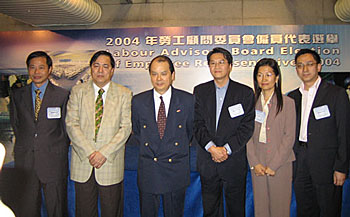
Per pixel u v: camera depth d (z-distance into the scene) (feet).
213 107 6.73
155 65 6.26
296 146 7.11
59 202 7.13
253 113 6.64
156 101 6.56
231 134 6.54
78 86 7.10
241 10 12.60
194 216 7.61
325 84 7.00
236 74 12.21
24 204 7.05
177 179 6.28
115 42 12.60
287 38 12.01
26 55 12.96
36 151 6.90
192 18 12.79
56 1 10.12
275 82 6.79
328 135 6.72
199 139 6.56
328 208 6.75
